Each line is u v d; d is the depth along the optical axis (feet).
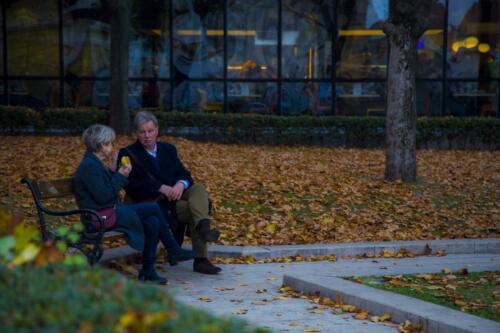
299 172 56.34
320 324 22.06
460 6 89.76
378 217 41.45
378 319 22.62
